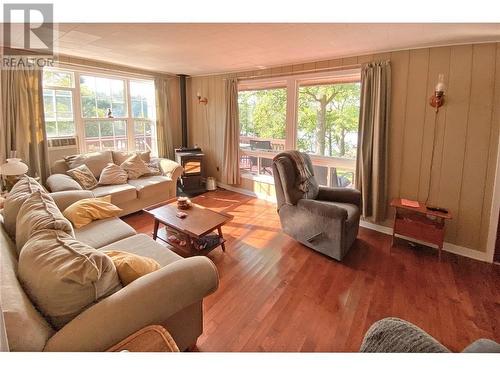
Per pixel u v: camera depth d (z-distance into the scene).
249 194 4.85
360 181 3.34
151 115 5.01
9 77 3.14
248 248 2.89
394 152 3.15
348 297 2.14
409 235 2.83
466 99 2.65
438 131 2.84
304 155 3.23
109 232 2.25
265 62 3.81
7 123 3.18
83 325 1.02
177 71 4.71
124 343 1.06
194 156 4.83
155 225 2.89
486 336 1.77
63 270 1.05
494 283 2.33
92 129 4.17
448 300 2.12
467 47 2.60
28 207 1.65
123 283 1.35
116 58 3.68
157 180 4.00
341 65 3.43
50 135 3.70
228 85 4.61
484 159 2.63
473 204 2.73
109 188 3.53
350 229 2.72
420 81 2.88
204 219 2.68
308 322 1.88
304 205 2.75
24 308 0.99
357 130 3.43
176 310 1.29
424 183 3.00
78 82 3.89
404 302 2.09
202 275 1.40
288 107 4.06
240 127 4.87
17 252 1.51
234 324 1.85
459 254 2.83
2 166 2.79
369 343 1.04
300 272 2.46
